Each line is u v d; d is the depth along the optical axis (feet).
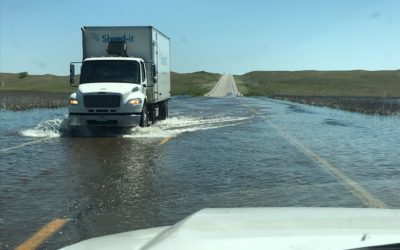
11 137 61.82
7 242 20.48
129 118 63.87
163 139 58.54
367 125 80.33
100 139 59.21
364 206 26.12
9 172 36.76
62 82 542.57
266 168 38.24
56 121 85.20
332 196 28.55
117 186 31.63
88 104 63.41
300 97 250.37
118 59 68.95
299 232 9.04
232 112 115.03
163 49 83.66
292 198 27.99
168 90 90.48
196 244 8.54
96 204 26.96
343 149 49.96
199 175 35.24
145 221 23.59
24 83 542.98
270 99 216.74
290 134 64.75
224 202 27.09
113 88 64.18
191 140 57.36
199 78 578.66
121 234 12.03
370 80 559.79
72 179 34.04
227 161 41.75
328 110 125.49
